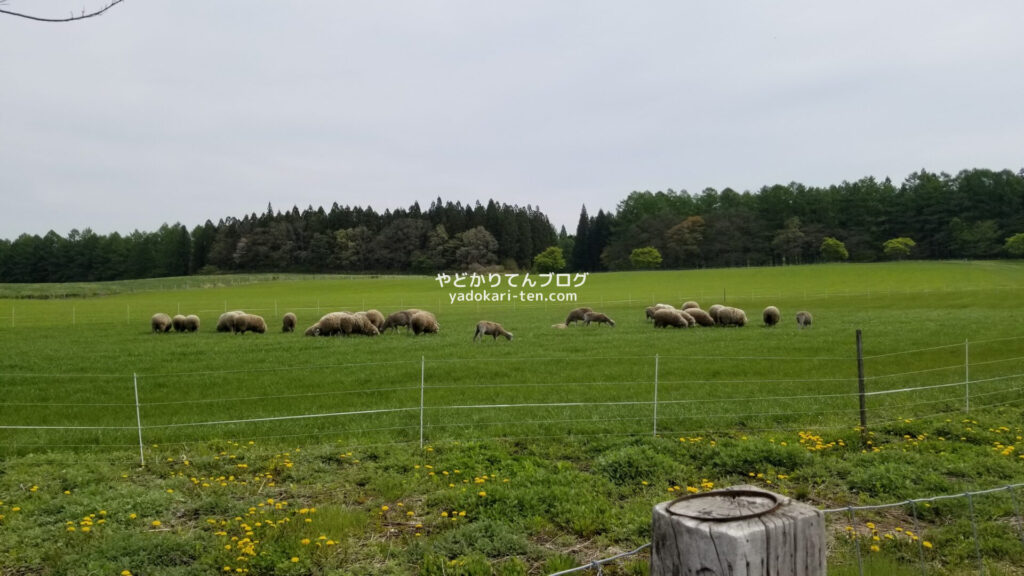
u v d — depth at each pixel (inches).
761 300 2519.7
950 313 1579.7
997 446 425.4
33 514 320.5
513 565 249.9
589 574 247.6
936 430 473.7
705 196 7460.6
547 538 285.3
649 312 1686.8
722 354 912.9
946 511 309.6
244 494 351.9
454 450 424.2
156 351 1046.4
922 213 5472.4
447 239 6289.4
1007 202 5162.4
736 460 387.5
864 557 259.0
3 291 3570.4
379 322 1440.7
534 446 437.7
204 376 760.3
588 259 6761.8
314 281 4778.5
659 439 438.9
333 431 492.4
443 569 249.1
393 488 351.3
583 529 288.5
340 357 939.3
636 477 364.8
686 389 641.0
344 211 6840.6
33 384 721.6
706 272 4658.0
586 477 361.7
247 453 428.1
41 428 504.7
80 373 816.3
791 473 371.6
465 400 604.4
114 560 260.5
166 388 687.1
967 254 5098.4
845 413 534.0
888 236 5575.8
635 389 642.2
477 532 282.5
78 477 378.0
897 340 1027.3
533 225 7155.5
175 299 3164.4
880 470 361.7
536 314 2015.3
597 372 751.7
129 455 435.5
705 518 80.4
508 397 614.5
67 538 286.8
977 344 944.3
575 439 453.7
